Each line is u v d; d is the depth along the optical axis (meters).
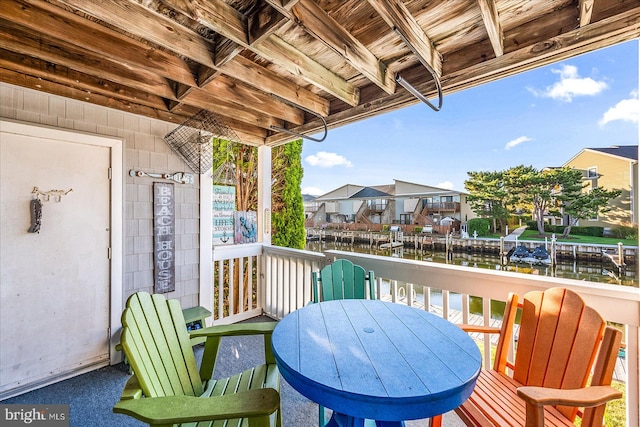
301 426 1.84
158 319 1.47
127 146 2.72
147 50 2.01
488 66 1.90
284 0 1.36
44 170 2.28
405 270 2.44
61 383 2.30
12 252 2.15
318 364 1.12
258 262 4.02
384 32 1.84
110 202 2.61
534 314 1.49
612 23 1.48
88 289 2.49
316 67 2.23
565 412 1.26
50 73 2.18
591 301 1.56
